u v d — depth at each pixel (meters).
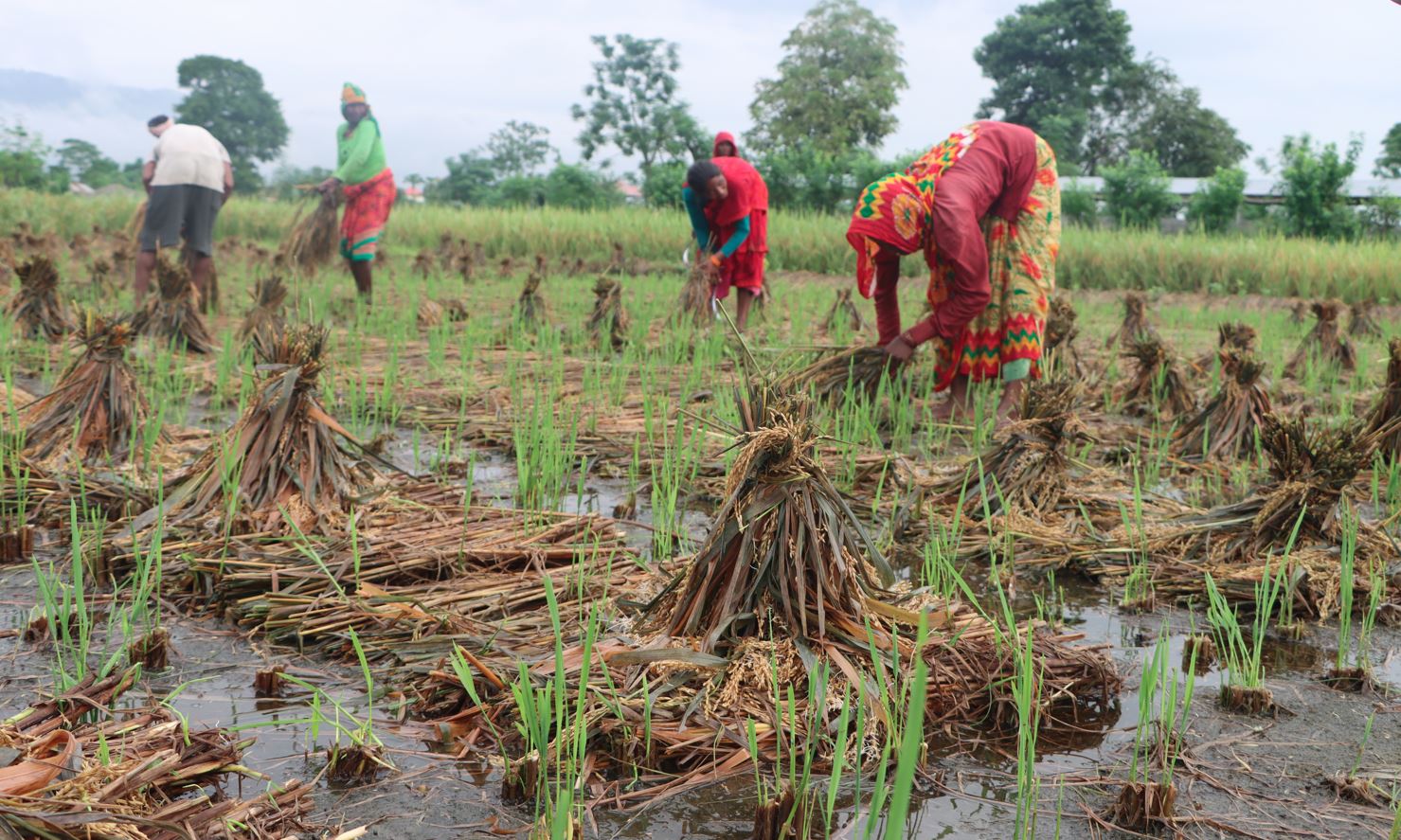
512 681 2.46
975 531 4.11
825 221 23.34
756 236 9.45
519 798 2.11
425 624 2.91
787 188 34.66
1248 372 5.52
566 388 6.80
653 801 2.12
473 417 6.00
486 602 3.10
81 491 3.72
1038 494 4.30
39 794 1.71
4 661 2.68
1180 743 2.35
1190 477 5.15
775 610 2.54
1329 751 2.45
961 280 5.68
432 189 69.44
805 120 67.94
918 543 4.01
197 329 7.89
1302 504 3.72
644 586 3.23
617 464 5.13
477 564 3.46
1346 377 8.50
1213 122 68.81
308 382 3.88
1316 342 8.86
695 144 55.72
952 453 5.50
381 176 10.97
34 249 15.84
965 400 6.18
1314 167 30.77
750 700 2.39
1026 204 5.85
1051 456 4.34
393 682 2.64
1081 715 2.63
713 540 2.52
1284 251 19.17
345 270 15.94
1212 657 3.01
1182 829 2.09
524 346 8.28
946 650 2.68
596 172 47.31
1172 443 5.71
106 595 3.17
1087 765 2.36
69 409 4.57
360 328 8.59
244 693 2.58
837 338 9.25
